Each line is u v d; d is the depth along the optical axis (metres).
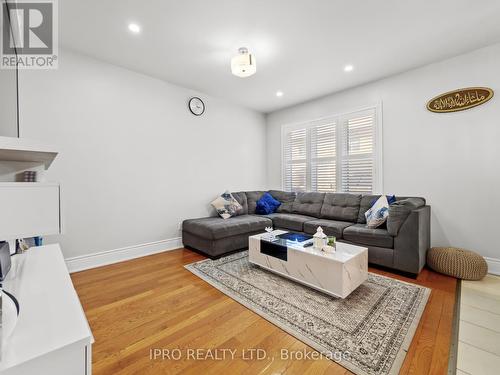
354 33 2.30
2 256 0.97
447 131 2.82
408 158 3.13
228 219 3.59
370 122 3.49
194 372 1.27
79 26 2.15
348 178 3.77
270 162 5.05
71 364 0.58
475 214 2.65
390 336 1.53
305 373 1.26
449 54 2.70
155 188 3.32
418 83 3.02
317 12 2.01
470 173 2.68
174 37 2.35
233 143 4.43
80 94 2.66
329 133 4.01
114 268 2.73
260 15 2.04
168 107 3.45
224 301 1.99
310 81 3.42
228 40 2.40
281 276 2.47
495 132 2.52
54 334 0.60
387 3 1.91
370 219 2.90
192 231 3.30
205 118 3.94
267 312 1.81
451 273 2.42
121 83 2.97
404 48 2.57
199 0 1.85
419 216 2.38
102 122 2.82
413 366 1.29
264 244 2.57
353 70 3.08
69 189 2.61
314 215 3.84
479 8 1.97
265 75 3.22
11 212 0.66
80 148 2.67
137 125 3.13
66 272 1.05
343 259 1.97
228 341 1.51
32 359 0.52
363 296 2.04
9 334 0.58
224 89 3.73
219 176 4.19
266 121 5.09
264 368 1.29
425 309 1.84
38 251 1.38
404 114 3.15
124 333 1.58
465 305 1.89
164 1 1.86
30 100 2.35
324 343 1.48
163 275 2.53
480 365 1.29
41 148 0.75
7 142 0.69
